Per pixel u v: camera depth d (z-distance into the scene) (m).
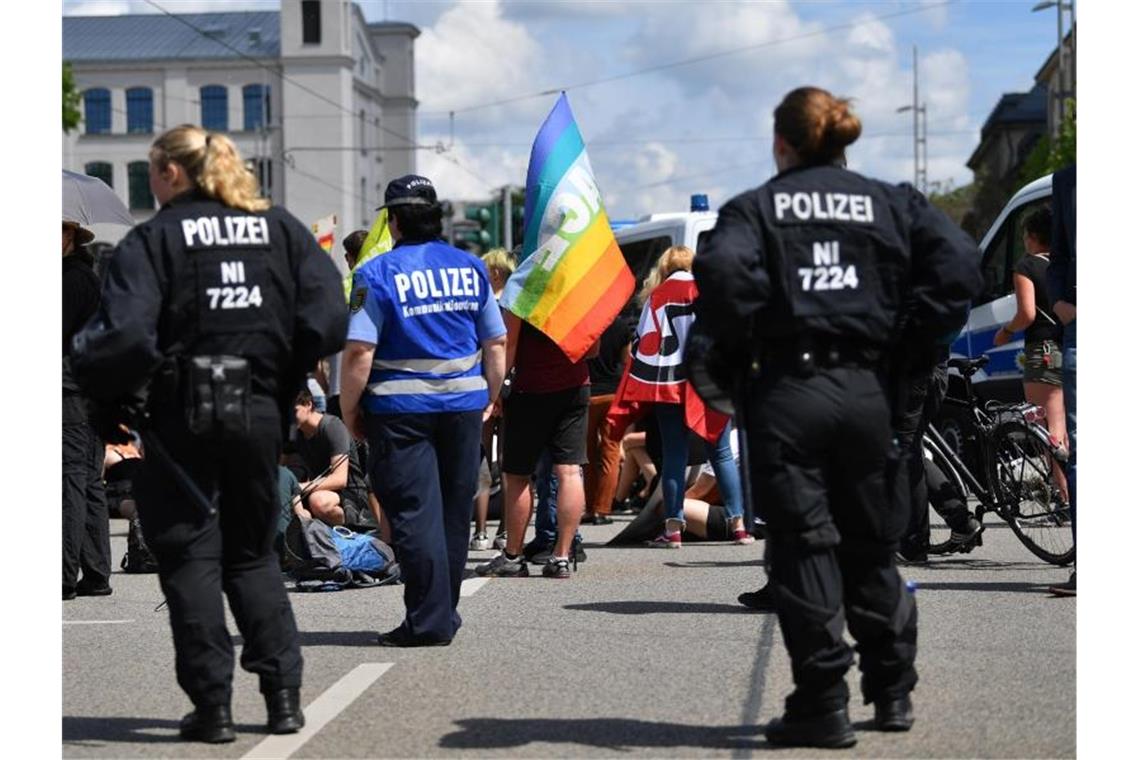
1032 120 107.06
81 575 9.82
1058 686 6.34
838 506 5.50
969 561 10.27
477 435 7.62
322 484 10.47
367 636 7.82
